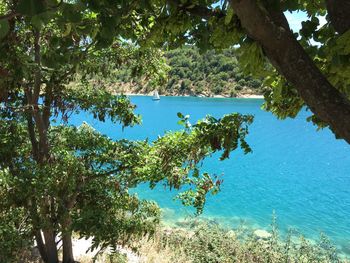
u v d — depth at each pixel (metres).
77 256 11.37
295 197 25.59
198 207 8.23
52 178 7.51
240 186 27.83
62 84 8.65
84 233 7.25
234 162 35.25
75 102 8.80
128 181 8.86
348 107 2.04
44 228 7.84
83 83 9.21
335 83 2.97
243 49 2.50
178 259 11.76
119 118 9.03
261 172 32.00
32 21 1.56
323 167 34.41
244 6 2.04
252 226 20.05
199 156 6.98
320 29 3.07
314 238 18.58
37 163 8.27
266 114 77.31
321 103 2.07
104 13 2.64
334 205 24.02
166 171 7.61
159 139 7.62
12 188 7.27
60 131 9.45
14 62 4.18
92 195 9.11
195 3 3.12
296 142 47.38
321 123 3.74
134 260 11.30
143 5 3.07
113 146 9.02
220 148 4.60
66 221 8.03
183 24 3.26
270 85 3.30
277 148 43.22
